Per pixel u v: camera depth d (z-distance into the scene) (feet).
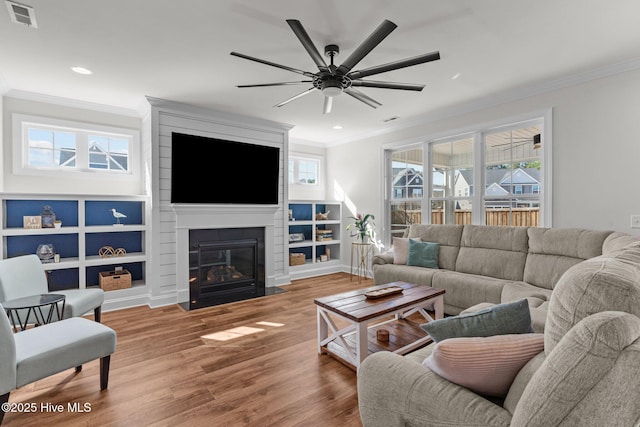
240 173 14.75
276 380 7.25
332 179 20.54
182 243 13.30
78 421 5.89
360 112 14.20
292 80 10.65
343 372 7.60
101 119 13.28
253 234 15.37
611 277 2.92
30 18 7.09
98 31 7.68
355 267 18.99
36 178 12.06
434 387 3.77
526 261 10.77
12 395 6.70
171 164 12.94
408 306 8.32
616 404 2.37
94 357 6.59
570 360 2.55
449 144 14.52
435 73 10.17
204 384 7.11
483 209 13.28
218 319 11.31
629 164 9.48
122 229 12.83
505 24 7.43
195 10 6.88
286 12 6.96
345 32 7.75
